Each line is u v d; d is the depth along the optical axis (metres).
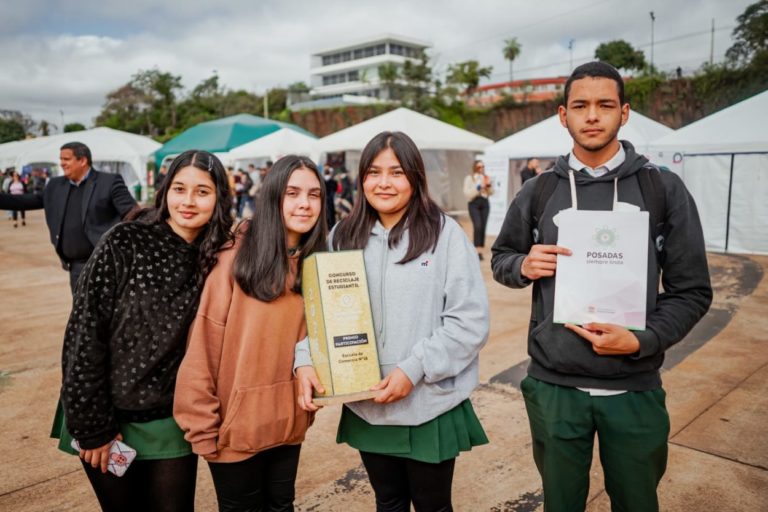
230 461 1.68
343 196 12.80
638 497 1.65
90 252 4.32
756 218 9.56
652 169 1.61
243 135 18.83
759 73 26.45
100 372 1.57
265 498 1.86
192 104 66.56
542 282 1.69
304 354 1.74
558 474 1.72
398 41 91.62
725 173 9.74
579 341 1.62
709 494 2.53
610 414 1.63
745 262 8.70
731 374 4.00
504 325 5.47
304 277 1.73
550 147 12.20
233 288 1.70
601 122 1.58
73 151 4.16
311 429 3.36
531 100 38.22
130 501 1.70
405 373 1.62
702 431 3.13
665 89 28.95
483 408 3.54
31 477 2.80
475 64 41.66
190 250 1.70
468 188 10.23
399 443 1.72
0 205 4.23
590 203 1.64
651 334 1.54
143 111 69.44
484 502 2.55
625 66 36.94
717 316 5.59
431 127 14.35
